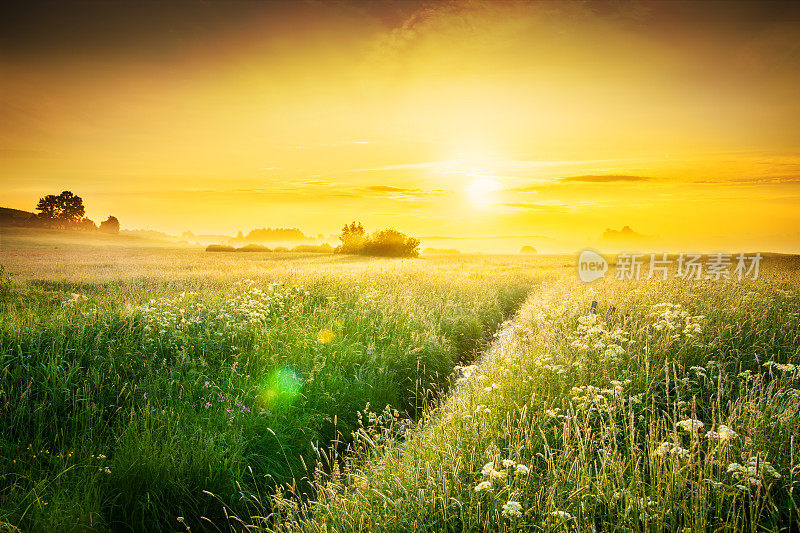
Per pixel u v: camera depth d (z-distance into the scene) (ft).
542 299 49.93
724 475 11.76
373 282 51.29
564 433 13.39
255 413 19.56
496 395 17.71
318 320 31.83
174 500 14.69
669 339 22.65
